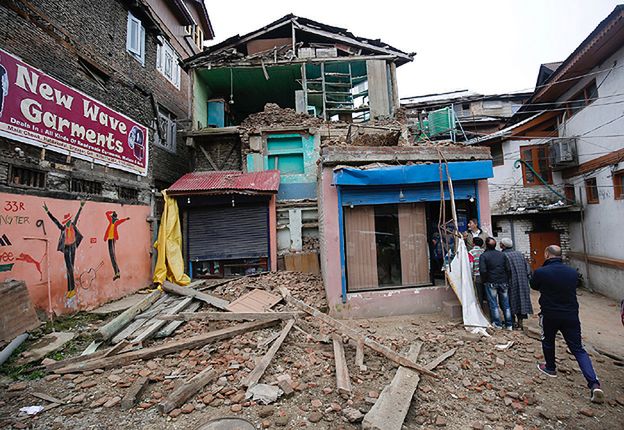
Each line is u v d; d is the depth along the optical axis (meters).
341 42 13.77
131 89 9.30
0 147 5.33
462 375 4.26
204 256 10.12
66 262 6.45
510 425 3.30
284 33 13.95
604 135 10.04
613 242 10.20
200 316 6.26
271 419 3.31
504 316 5.93
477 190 7.08
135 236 8.92
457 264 6.30
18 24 5.81
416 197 7.02
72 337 5.39
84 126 7.29
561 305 4.12
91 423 3.29
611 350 5.74
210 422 3.27
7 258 5.27
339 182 6.57
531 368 4.49
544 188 12.84
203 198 9.96
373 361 4.59
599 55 9.62
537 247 12.95
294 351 4.92
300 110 12.81
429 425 3.27
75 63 7.23
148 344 5.32
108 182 8.05
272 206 10.20
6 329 4.75
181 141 13.89
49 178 6.29
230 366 4.35
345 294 6.74
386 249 7.12
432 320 6.44
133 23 10.11
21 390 3.91
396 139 9.82
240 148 12.55
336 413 3.42
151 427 3.21
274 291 7.86
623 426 3.32
